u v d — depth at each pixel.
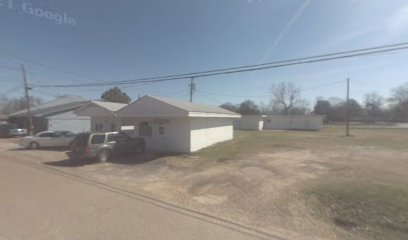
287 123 56.28
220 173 11.61
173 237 5.36
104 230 5.65
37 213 6.66
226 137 26.45
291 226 6.13
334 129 51.97
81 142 14.76
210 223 6.16
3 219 6.24
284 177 10.45
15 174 11.72
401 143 23.30
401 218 6.18
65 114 35.22
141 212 6.84
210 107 26.36
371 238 5.57
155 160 15.40
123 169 13.11
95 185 9.81
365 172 10.90
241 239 5.36
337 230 5.96
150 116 18.91
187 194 8.73
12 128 33.78
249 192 8.70
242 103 80.38
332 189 8.27
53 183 10.02
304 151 18.17
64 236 5.34
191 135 18.56
